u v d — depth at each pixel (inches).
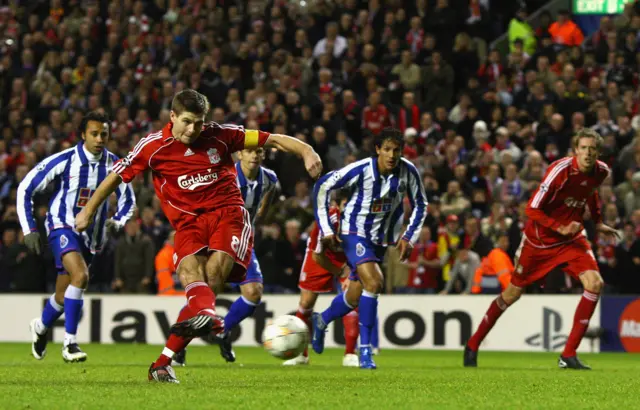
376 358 1763.0
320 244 1419.8
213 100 3026.6
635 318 2132.1
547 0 3449.8
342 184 1317.7
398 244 1368.1
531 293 2295.8
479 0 3267.7
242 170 1417.3
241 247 948.6
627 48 2974.9
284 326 1152.8
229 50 3186.5
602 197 2425.0
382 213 1332.4
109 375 1116.5
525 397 871.7
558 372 1326.3
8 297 2321.6
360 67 3043.8
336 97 2915.8
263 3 3422.7
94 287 2497.5
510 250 2230.6
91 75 3211.1
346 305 1440.7
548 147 2635.3
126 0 3437.5
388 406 761.6
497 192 2491.4
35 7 3567.9
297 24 3265.3
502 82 2903.5
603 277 2299.5
